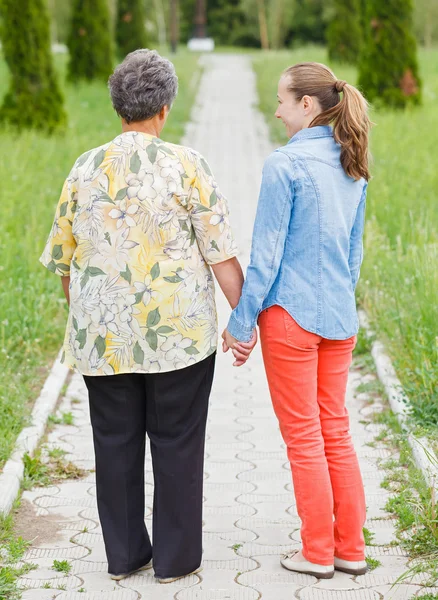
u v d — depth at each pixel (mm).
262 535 7133
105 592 6180
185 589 6207
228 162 27906
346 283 6215
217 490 8078
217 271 6125
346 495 6344
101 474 6328
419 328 10656
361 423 9641
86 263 6008
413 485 7797
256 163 27828
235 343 6152
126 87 5934
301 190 5992
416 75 33500
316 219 6020
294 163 6008
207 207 5957
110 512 6367
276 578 6344
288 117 6273
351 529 6363
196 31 80438
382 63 33312
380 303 12547
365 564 6414
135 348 5973
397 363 10820
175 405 6141
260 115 38625
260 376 11438
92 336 6012
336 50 50344
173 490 6234
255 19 109188
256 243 5957
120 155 5926
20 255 14414
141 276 5906
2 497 7500
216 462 8742
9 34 28375
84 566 6609
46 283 13586
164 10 108000
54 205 18594
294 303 6031
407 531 7016
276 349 6094
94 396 6238
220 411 10180
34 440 8898
